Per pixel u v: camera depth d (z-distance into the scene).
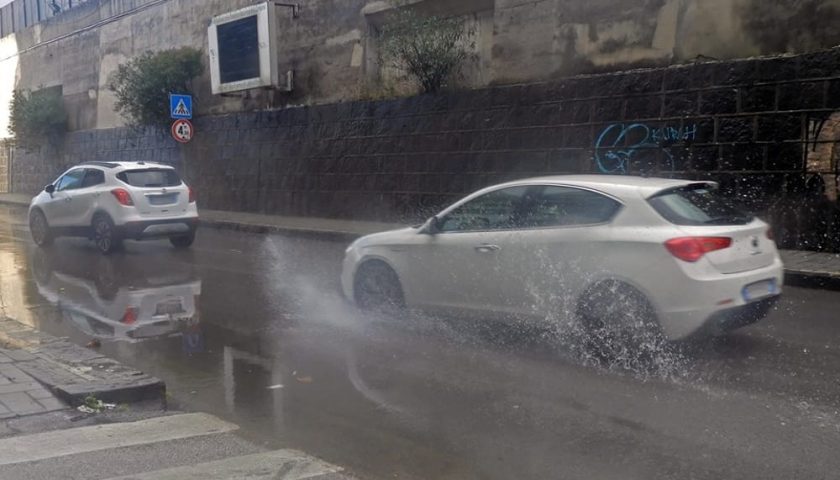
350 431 5.16
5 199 31.66
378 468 4.55
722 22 12.55
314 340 7.60
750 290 6.28
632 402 5.50
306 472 4.43
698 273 6.02
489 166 15.75
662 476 4.31
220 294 10.21
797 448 4.65
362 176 18.62
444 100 16.56
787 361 6.41
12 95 36.00
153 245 15.99
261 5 20.50
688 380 5.95
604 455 4.63
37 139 32.34
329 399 5.83
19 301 9.87
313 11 20.28
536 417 5.29
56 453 4.71
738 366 6.29
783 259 10.84
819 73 11.34
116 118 28.81
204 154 23.97
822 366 6.27
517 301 6.92
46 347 7.14
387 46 17.23
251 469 4.47
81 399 5.68
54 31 32.56
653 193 6.40
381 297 8.13
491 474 4.43
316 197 19.98
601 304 6.42
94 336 7.99
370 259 8.17
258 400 5.88
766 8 12.04
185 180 24.89
